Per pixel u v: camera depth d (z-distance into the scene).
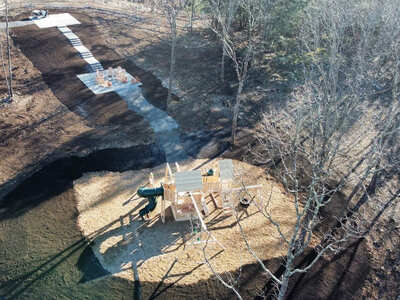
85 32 52.62
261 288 22.16
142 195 25.36
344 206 27.92
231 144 33.88
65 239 24.45
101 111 37.31
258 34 49.94
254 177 30.34
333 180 30.16
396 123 29.17
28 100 38.00
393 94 24.75
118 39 51.97
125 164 31.06
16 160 30.53
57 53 46.72
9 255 23.23
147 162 31.47
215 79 44.19
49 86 40.50
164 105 39.06
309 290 22.19
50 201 27.12
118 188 28.64
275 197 28.53
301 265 23.58
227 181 27.34
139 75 44.06
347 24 27.56
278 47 47.56
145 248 24.20
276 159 32.38
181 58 48.34
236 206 27.55
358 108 34.88
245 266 23.34
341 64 29.86
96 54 47.62
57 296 21.20
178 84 42.84
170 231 25.50
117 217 26.22
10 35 49.44
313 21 32.88
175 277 22.50
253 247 24.55
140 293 21.55
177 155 32.50
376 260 24.17
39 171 29.67
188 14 56.66
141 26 56.56
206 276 22.64
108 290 21.62
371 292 22.33
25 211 26.22
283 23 43.00
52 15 56.56
